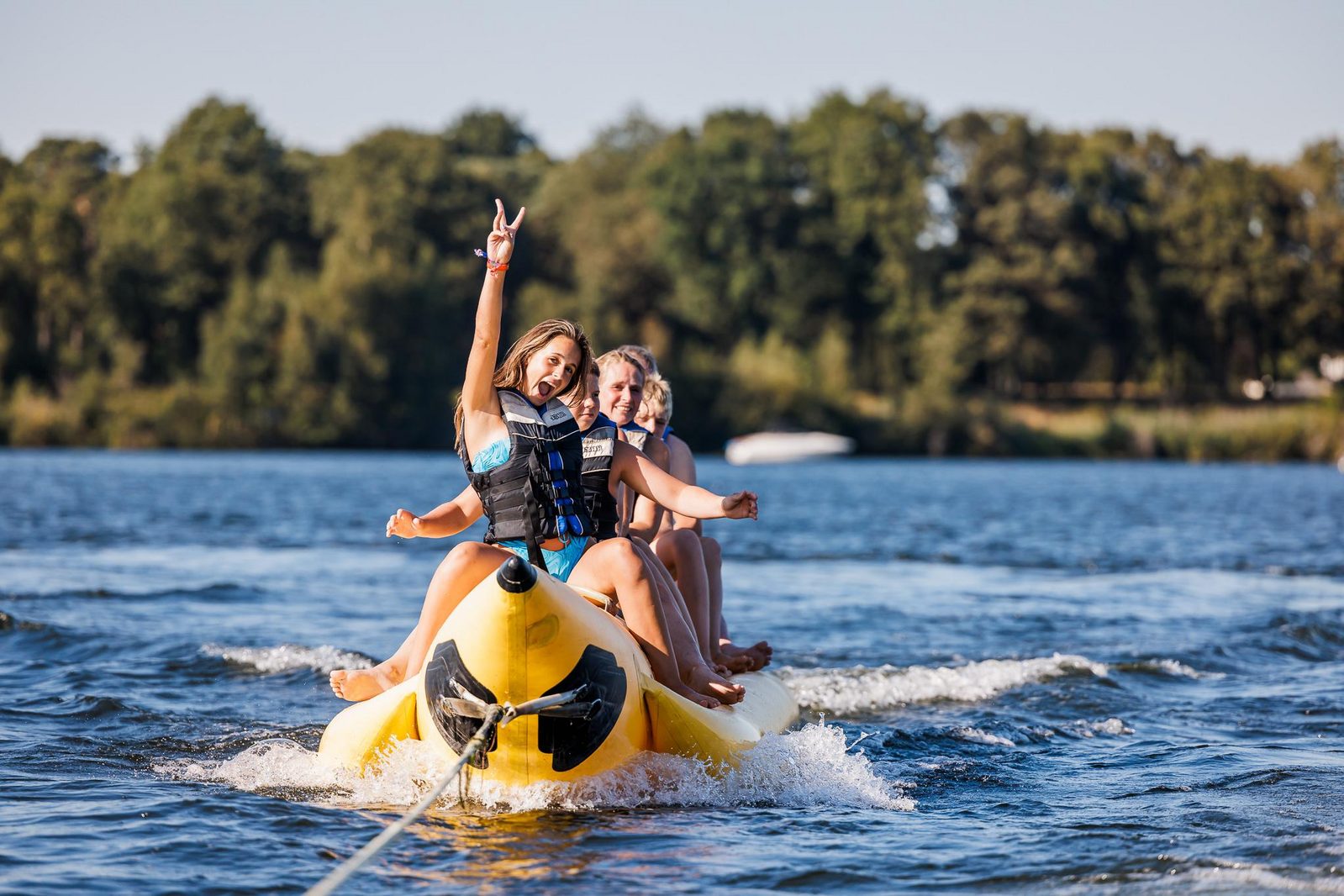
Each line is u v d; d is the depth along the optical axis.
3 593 40.56
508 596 16.77
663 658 19.12
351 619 37.31
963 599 44.22
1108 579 51.53
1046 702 26.73
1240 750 22.52
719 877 15.01
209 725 23.47
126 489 104.56
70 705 24.75
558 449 19.22
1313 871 15.20
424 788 18.00
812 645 33.94
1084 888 14.68
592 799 17.98
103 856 15.45
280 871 15.05
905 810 18.17
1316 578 52.38
